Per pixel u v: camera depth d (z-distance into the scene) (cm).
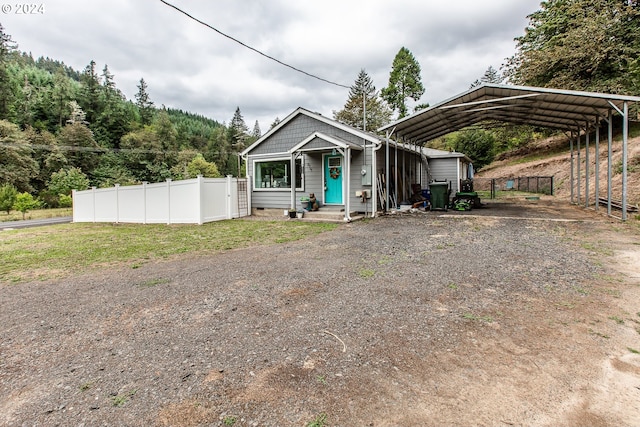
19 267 521
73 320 301
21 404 183
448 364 211
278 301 333
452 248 557
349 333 258
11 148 2894
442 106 998
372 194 1062
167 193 1124
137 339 259
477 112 1172
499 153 2939
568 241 588
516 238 630
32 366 223
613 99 802
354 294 346
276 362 219
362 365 212
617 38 1487
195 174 4512
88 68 5078
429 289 355
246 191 1274
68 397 188
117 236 841
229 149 6550
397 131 1212
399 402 175
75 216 1462
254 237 744
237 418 166
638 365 204
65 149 3656
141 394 188
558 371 200
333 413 168
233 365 217
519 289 348
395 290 355
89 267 512
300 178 1215
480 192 2258
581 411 165
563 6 1716
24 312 325
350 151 1096
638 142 1555
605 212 983
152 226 1067
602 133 1977
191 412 171
